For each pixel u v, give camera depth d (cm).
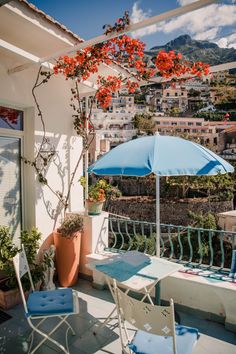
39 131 396
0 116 363
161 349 176
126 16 247
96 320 295
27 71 375
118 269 254
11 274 316
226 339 262
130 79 430
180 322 292
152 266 261
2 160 365
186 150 251
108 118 4041
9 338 263
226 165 254
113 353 241
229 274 304
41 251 399
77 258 383
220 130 3862
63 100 439
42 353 242
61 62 353
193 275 309
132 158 249
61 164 437
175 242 1302
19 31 321
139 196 2561
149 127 3972
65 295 252
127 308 174
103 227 412
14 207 382
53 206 421
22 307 322
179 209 2264
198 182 2433
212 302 294
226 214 1400
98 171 260
